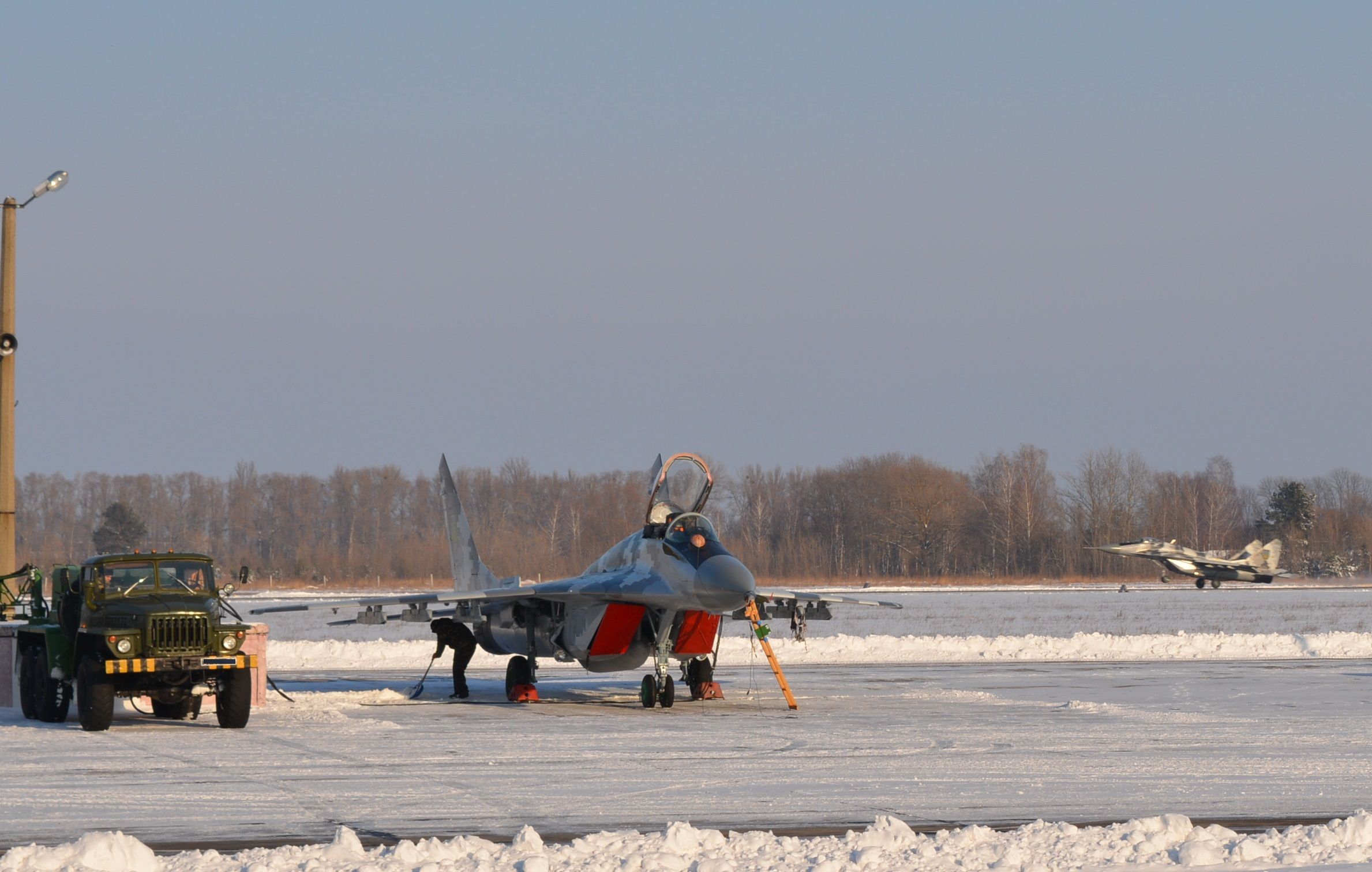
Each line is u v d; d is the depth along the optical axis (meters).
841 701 90.81
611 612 89.44
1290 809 48.75
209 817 46.62
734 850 39.19
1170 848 38.88
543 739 69.38
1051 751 64.25
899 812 47.94
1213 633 188.50
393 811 47.88
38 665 81.19
